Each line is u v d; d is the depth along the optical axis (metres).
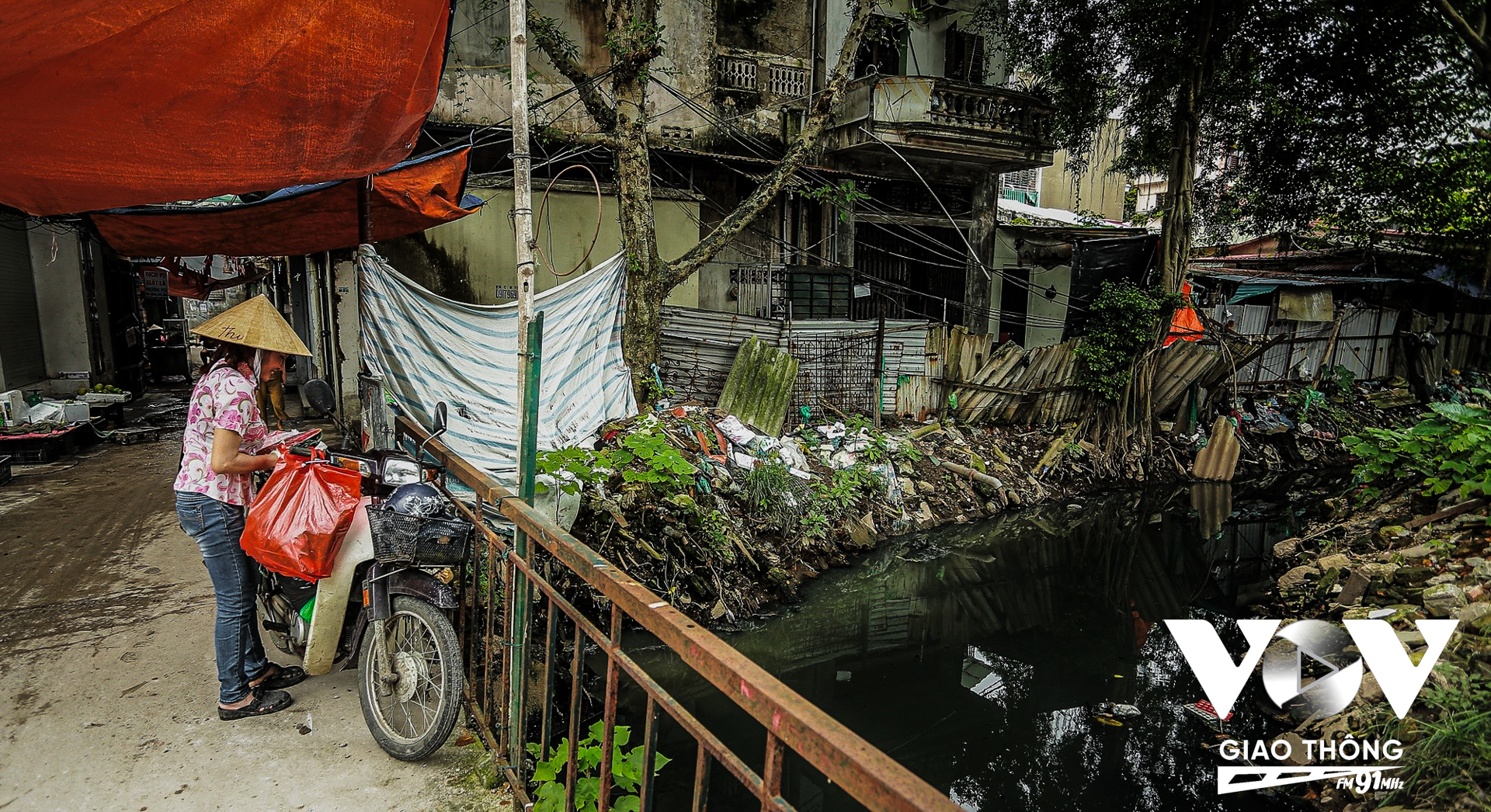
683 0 13.34
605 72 9.18
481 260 11.30
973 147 14.22
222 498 3.18
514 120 3.27
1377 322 19.08
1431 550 6.92
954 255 16.17
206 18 2.37
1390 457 9.17
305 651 3.21
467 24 11.69
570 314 7.83
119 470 8.02
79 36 2.24
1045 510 11.31
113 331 12.55
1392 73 13.13
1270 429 15.27
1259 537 10.62
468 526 3.14
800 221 14.46
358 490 3.06
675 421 8.89
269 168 3.50
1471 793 3.89
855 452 10.44
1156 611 7.99
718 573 7.21
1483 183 15.27
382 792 2.89
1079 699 6.08
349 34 2.70
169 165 3.26
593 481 6.13
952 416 12.59
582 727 4.50
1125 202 19.39
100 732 3.20
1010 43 14.75
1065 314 17.05
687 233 12.83
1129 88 14.20
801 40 14.67
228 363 3.22
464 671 3.50
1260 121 14.63
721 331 10.56
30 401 9.23
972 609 7.91
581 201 11.99
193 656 3.89
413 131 3.73
